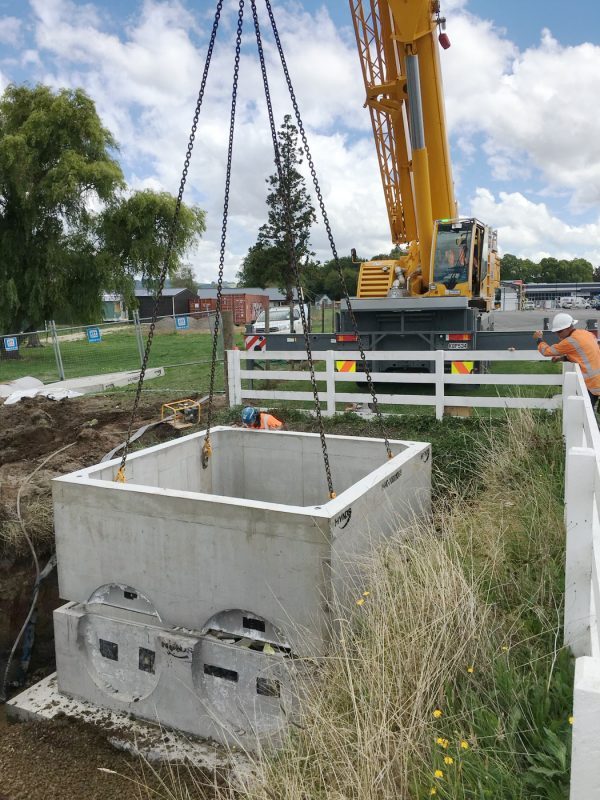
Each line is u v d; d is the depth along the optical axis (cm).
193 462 613
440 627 338
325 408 1059
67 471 802
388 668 328
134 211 2648
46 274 2602
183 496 426
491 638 354
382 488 471
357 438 599
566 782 254
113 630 468
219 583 421
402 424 948
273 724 417
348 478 609
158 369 1744
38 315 2597
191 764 416
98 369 2000
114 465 516
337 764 298
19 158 2450
